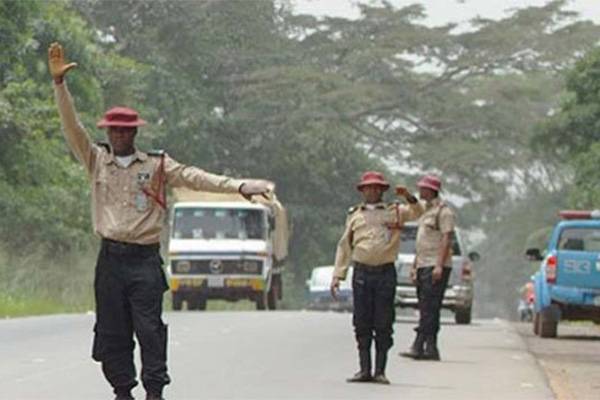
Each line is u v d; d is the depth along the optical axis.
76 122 23.95
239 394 29.95
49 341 43.16
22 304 67.38
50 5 100.38
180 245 78.62
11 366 35.28
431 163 168.62
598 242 53.88
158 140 133.00
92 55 101.06
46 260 84.81
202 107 139.62
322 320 58.09
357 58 164.38
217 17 148.62
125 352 24.20
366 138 167.38
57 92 23.81
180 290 78.50
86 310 73.19
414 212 32.69
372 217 32.66
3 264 76.38
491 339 49.16
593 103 101.75
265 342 44.22
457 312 65.25
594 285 53.53
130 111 24.14
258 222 79.69
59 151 96.69
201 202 80.06
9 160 89.19
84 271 85.44
